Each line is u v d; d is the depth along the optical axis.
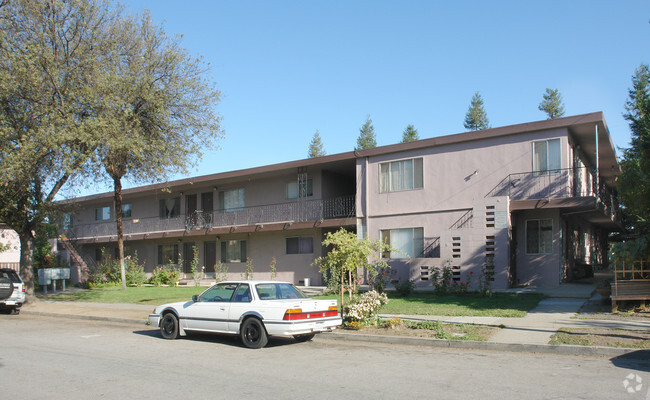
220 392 6.99
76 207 26.14
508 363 8.55
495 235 18.77
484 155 20.44
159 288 27.03
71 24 19.16
